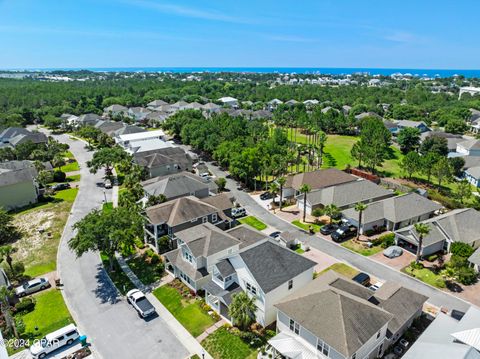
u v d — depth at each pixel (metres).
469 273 43.06
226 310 37.91
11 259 46.19
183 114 129.50
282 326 33.97
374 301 35.06
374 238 55.72
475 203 66.94
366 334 29.22
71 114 163.38
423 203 61.41
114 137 119.50
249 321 34.78
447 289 42.56
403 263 48.38
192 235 45.75
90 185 82.00
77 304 40.59
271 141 96.94
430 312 38.06
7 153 99.56
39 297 41.84
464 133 135.88
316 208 65.25
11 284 44.41
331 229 57.72
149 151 91.25
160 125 144.00
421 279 44.56
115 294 42.41
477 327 30.78
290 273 37.69
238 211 64.44
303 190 61.56
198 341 34.66
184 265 43.97
